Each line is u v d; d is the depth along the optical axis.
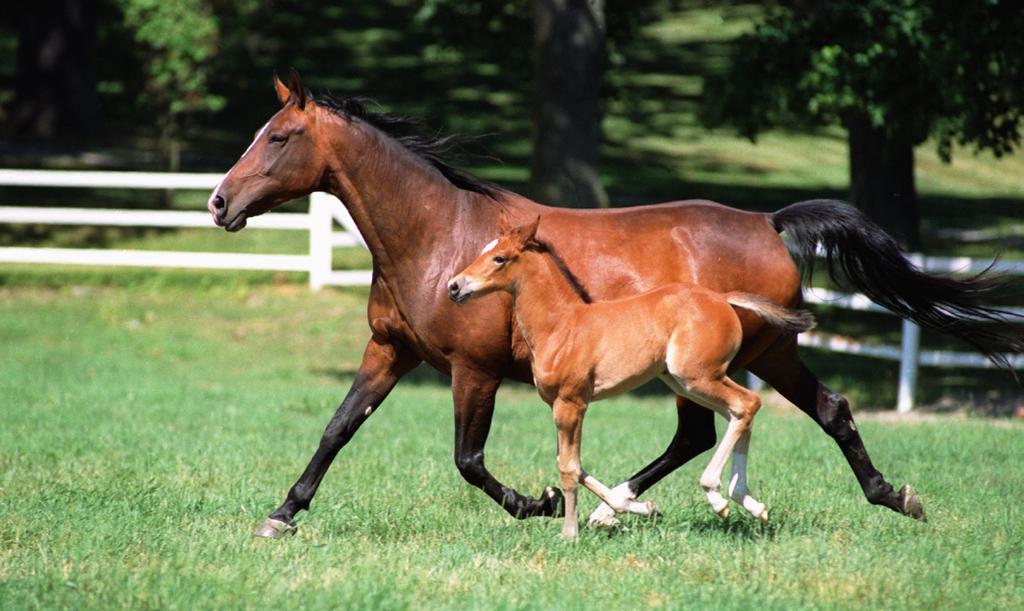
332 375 20.53
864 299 20.66
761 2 56.88
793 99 18.19
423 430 14.63
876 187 22.03
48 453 11.68
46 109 37.53
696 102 46.44
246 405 16.34
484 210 8.67
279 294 25.12
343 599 6.71
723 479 11.05
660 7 59.09
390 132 8.88
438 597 6.93
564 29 19.77
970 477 11.02
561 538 8.06
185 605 6.64
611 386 7.96
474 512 9.47
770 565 7.49
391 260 8.66
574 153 19.88
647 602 6.81
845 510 9.36
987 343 9.18
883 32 17.42
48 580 7.04
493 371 8.55
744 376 21.36
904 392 17.84
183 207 30.88
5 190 31.88
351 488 10.30
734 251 8.63
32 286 25.12
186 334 22.69
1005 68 17.09
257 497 9.75
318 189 8.71
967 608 6.75
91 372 19.27
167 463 11.34
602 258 8.46
